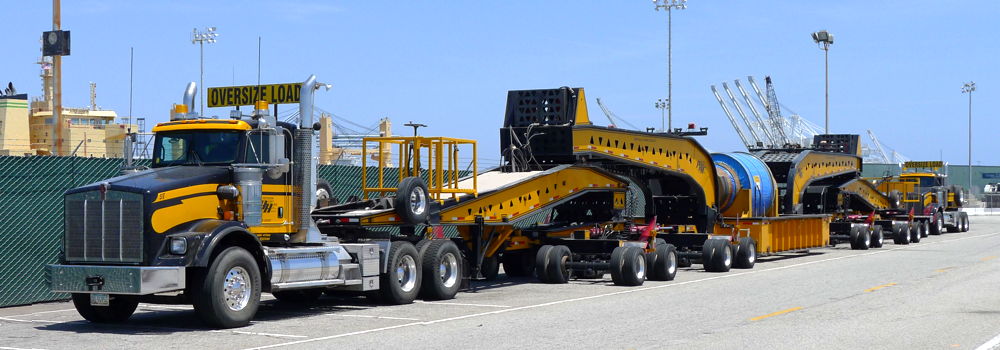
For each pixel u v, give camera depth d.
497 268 21.38
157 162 14.42
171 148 14.35
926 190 47.81
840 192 35.03
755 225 27.31
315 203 15.41
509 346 11.57
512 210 19.48
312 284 14.50
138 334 12.71
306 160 14.95
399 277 16.33
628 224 23.45
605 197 23.41
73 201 13.22
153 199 12.86
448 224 17.67
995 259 28.47
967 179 124.62
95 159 17.86
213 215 13.67
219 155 14.07
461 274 17.73
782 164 31.22
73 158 17.55
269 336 12.42
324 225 15.99
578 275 22.22
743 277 22.42
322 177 21.56
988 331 12.91
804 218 30.47
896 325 13.52
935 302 16.58
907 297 17.45
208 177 13.64
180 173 13.54
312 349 11.32
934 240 42.12
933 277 21.94
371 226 16.02
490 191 18.47
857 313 14.98
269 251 13.93
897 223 38.38
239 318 13.30
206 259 12.79
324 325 13.54
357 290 15.80
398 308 15.80
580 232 21.94
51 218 17.17
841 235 34.66
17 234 16.64
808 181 31.84
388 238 16.25
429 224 16.98
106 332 12.96
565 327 13.30
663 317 14.48
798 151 31.92
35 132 43.47
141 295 13.73
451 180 17.88
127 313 14.14
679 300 17.06
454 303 16.58
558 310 15.45
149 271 12.54
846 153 36.19
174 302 13.67
